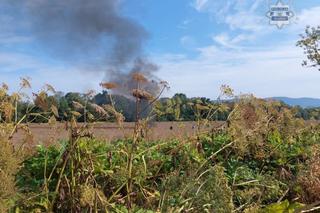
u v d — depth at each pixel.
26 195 4.38
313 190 5.23
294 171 6.44
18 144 4.41
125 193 5.00
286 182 5.84
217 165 4.88
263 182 5.55
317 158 5.66
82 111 4.82
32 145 4.62
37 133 4.88
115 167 5.06
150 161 5.26
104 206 4.34
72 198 4.47
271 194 5.48
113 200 4.79
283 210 4.74
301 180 5.36
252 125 5.88
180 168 5.05
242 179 5.73
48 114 4.73
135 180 4.93
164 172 5.52
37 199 4.47
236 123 5.82
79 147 4.71
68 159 4.75
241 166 5.92
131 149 4.89
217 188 4.33
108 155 5.07
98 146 5.16
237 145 5.84
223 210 4.29
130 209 4.57
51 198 4.63
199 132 5.82
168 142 5.82
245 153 6.33
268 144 6.57
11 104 4.49
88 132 4.76
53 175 4.90
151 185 5.18
